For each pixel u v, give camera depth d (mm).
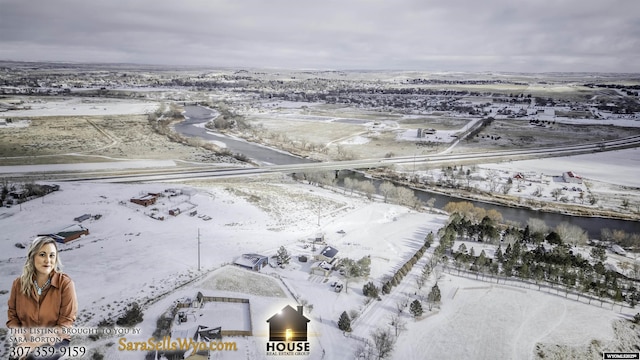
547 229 138750
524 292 98375
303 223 136875
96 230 116562
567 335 83312
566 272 101750
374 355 72250
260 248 113500
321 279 98812
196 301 81188
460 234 130500
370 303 90125
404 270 104625
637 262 119812
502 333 83000
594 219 162375
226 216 136750
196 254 105375
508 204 175625
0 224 116688
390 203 166875
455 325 84688
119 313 75625
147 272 93125
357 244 121562
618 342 82312
